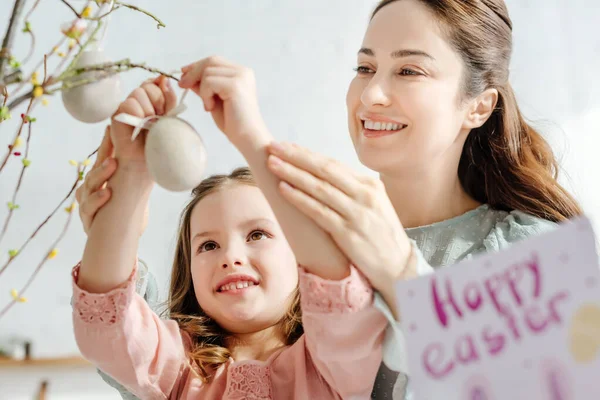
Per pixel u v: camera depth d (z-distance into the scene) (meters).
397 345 0.74
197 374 0.92
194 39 2.06
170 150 0.70
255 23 2.10
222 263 0.98
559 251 0.54
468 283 0.58
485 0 1.12
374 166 1.05
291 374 0.91
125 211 0.79
